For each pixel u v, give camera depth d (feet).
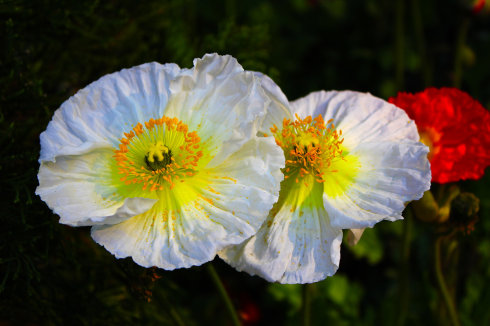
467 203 1.73
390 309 2.17
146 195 1.58
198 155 1.58
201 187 1.58
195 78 1.60
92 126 1.59
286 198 1.61
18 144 1.76
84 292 1.81
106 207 1.56
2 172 1.73
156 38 1.98
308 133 1.63
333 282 2.19
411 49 2.61
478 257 2.24
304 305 1.77
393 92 2.51
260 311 2.24
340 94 1.69
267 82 1.64
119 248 1.53
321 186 1.62
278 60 2.37
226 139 1.59
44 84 1.88
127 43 1.97
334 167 1.62
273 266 1.56
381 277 2.34
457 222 1.75
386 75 2.63
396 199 1.58
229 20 2.00
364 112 1.66
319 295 2.16
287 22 2.68
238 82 1.59
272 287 2.17
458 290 2.25
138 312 1.88
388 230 2.30
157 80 1.62
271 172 1.55
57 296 1.83
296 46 2.60
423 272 2.12
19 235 1.72
